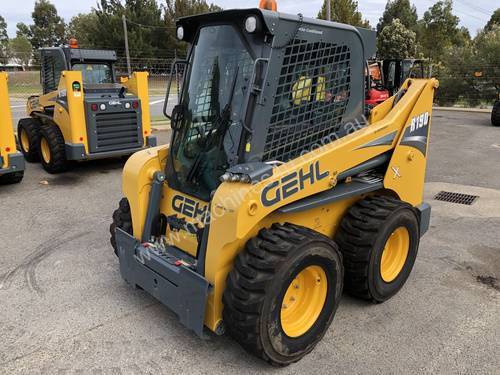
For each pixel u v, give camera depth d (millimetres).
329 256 3051
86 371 2979
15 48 53688
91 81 8852
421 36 37500
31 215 5992
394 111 3836
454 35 37094
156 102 20938
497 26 24312
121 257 3693
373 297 3711
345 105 3543
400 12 43188
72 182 7730
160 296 3256
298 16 3004
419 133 4055
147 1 41188
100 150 8133
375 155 3631
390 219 3572
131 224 3832
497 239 5258
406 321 3582
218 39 3201
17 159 7016
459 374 2969
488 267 4539
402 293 4020
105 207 6355
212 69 3238
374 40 3682
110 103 8055
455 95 23156
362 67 3600
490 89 22359
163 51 39906
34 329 3441
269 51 2900
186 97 3461
